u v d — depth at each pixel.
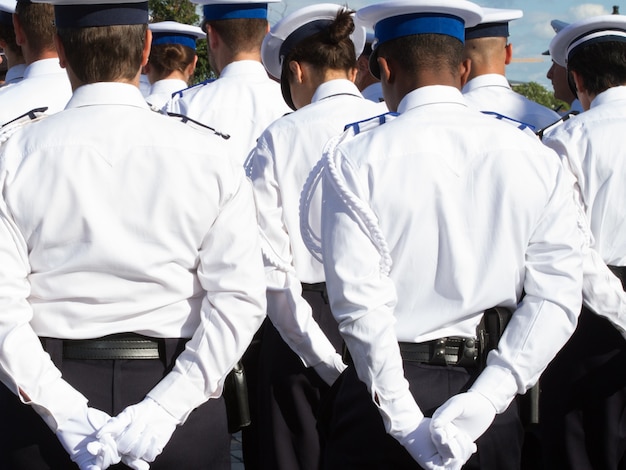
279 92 5.59
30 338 2.87
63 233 2.93
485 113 3.43
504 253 3.10
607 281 3.97
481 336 3.16
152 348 3.05
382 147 3.14
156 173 2.96
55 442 2.99
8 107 4.96
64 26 3.06
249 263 3.03
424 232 3.09
